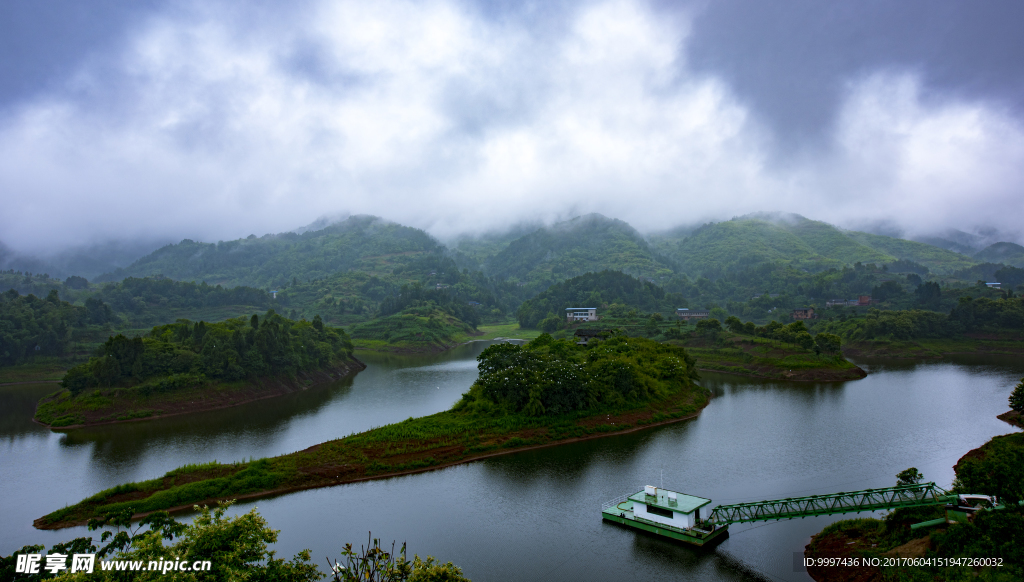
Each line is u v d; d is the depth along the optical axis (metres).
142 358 117.06
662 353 128.50
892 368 164.00
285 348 144.25
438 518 57.72
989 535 35.06
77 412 105.31
